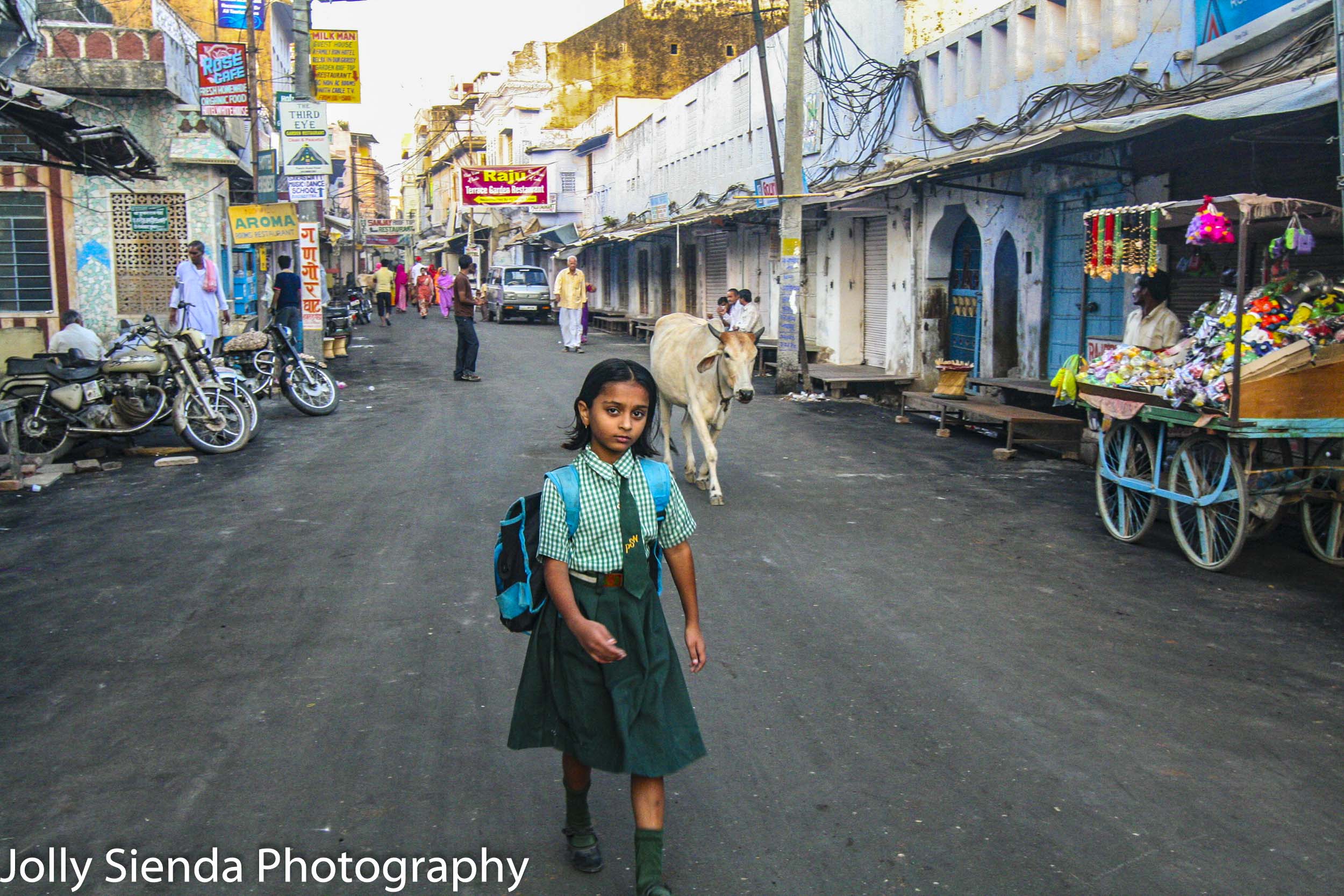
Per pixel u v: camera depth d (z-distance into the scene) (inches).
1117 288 448.1
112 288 747.4
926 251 628.7
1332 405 255.1
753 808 149.4
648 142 1350.9
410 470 397.4
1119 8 444.1
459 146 2576.3
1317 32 331.0
